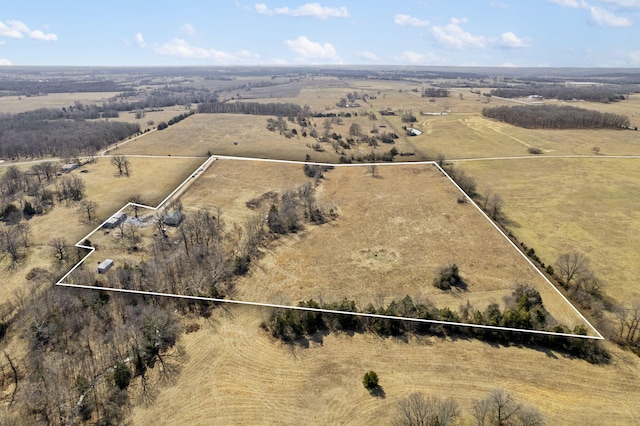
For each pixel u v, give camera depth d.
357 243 95.56
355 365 59.16
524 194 122.50
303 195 119.31
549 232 99.31
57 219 104.50
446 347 62.22
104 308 71.44
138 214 108.69
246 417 51.19
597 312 69.69
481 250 91.44
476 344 62.78
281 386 55.69
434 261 87.50
